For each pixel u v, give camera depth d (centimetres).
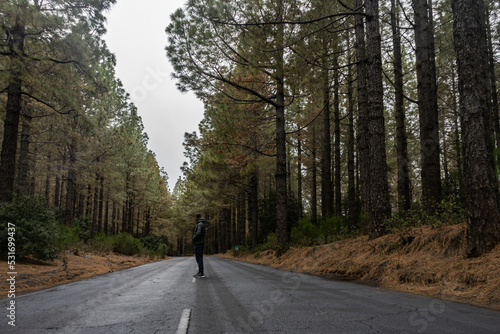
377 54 1068
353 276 813
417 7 1347
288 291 585
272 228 2964
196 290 621
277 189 1622
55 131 2052
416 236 782
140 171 3641
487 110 641
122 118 2923
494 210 593
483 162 611
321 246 1257
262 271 1138
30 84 1473
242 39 1219
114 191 3209
